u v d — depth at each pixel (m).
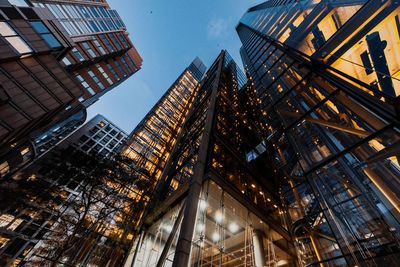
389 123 9.12
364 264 8.77
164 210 18.36
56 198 19.81
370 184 10.58
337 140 12.79
